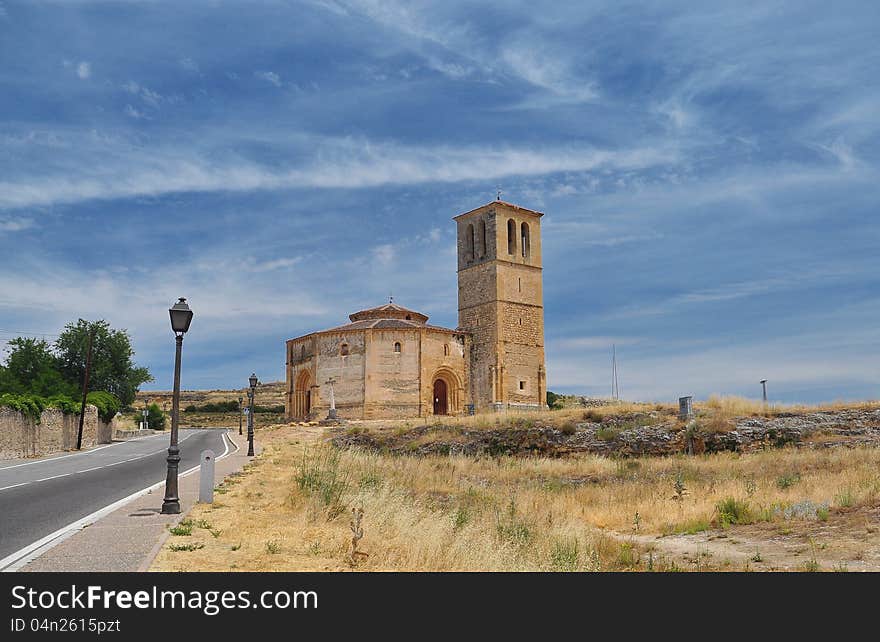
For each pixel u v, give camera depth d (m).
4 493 20.89
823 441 36.19
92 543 12.91
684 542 18.66
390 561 12.83
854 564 14.88
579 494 28.16
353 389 71.06
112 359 86.56
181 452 44.06
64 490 21.77
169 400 152.62
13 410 42.75
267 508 18.03
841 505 20.78
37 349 81.44
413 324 73.94
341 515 17.02
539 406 78.00
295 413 77.50
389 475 30.33
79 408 55.78
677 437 38.91
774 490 24.62
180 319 17.84
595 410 45.56
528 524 19.41
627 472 33.06
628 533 20.88
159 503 18.50
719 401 43.38
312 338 75.38
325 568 12.02
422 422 52.03
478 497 25.91
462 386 75.69
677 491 25.73
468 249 81.06
